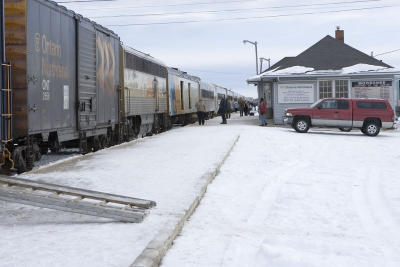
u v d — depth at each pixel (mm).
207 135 21406
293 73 31078
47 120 10539
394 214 7227
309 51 33938
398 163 13422
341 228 6379
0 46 8078
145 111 21688
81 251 4754
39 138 10758
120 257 4559
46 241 5121
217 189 8805
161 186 8398
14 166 9555
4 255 4609
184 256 4902
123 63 17672
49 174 9844
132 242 5086
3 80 8195
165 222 5910
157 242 4973
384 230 6301
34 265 4312
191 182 8820
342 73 30609
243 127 27344
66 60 11836
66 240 5168
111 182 8852
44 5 10375
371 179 10555
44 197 6082
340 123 24562
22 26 9305
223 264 4695
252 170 11391
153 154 13750
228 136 20375
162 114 26609
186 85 35281
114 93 16641
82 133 13172
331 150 16688
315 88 31297
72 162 11938
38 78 10008
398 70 30312
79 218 6258
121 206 6770
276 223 6566
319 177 10672
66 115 11836
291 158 14188
